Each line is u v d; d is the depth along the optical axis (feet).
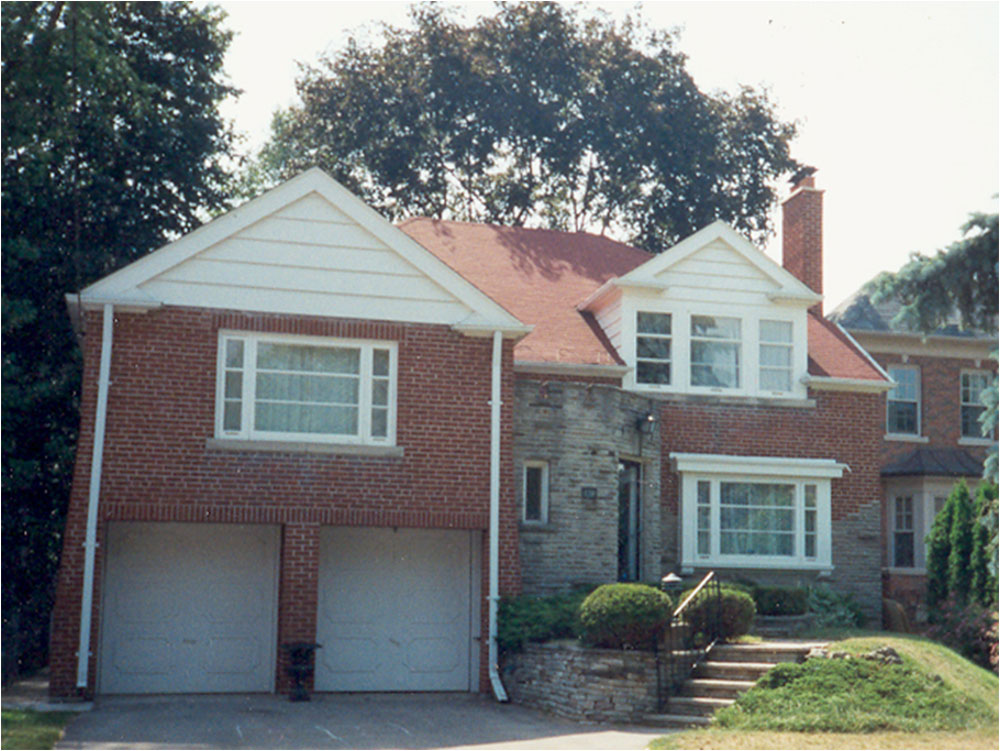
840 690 50.16
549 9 125.39
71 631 57.06
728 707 50.03
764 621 67.00
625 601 52.85
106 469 58.80
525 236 93.30
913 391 102.73
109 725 49.34
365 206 64.34
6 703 55.98
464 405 64.49
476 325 64.69
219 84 93.40
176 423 60.13
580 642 55.36
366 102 123.75
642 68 127.03
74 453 76.59
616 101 125.08
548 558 68.13
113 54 72.64
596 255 92.99
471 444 64.23
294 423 62.28
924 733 46.32
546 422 69.62
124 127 87.25
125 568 61.87
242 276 62.23
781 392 80.94
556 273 88.74
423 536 65.98
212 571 63.16
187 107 91.20
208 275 61.77
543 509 69.46
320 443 61.93
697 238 80.89
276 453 61.31
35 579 81.15
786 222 97.30
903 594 95.40
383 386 63.82
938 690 50.16
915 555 98.07
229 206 96.22
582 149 126.62
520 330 65.21
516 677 60.03
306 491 61.36
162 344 60.59
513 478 64.90
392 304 64.18
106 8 68.28
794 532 79.46
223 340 61.67
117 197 87.40
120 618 61.41
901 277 71.61
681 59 130.11
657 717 50.93
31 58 65.57
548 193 131.54
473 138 124.16
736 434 79.46
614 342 80.28
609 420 71.56
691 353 80.12
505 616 61.77
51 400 79.61
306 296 62.90
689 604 56.03
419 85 123.03
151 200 90.79
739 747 43.68
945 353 103.50
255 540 64.03
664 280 79.92
